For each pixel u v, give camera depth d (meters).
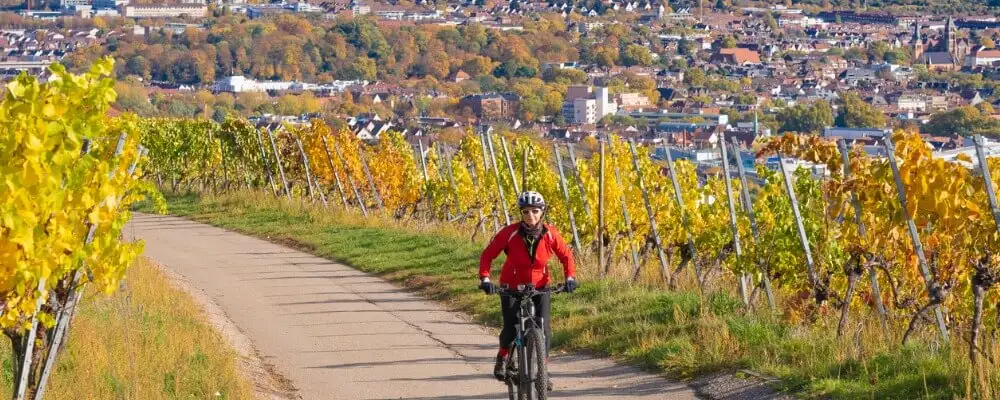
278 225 33.25
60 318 10.20
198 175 44.44
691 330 15.04
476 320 18.80
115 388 12.48
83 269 10.12
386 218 32.56
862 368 12.04
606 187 24.08
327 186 38.69
